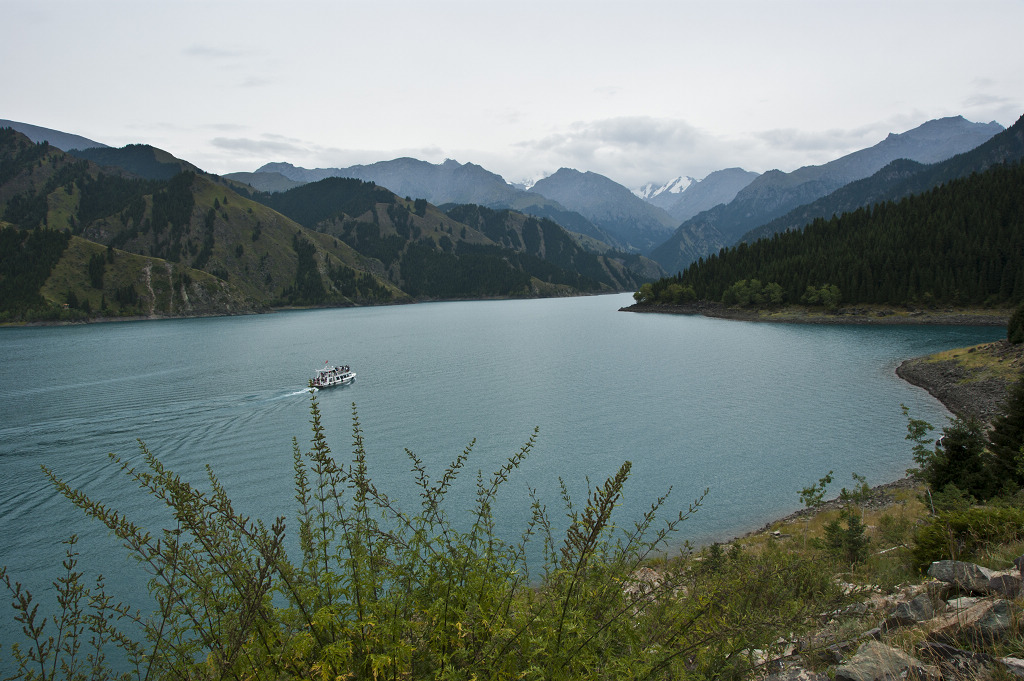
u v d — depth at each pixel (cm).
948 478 2655
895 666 476
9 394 8125
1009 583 635
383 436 5859
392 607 486
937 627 539
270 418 6688
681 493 4159
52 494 4250
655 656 455
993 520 1091
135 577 3017
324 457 517
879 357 10119
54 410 7088
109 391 8288
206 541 429
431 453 5247
